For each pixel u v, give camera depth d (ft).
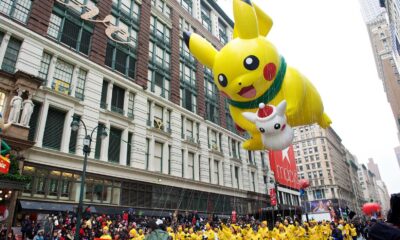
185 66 132.26
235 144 148.87
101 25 91.86
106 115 84.89
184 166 110.01
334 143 398.21
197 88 134.00
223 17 184.03
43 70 73.36
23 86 63.41
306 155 364.79
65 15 82.64
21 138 59.82
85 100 79.82
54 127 71.82
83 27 86.94
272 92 25.04
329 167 347.15
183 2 150.30
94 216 68.39
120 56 97.50
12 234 55.06
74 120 53.36
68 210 65.77
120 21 102.01
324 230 58.70
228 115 153.38
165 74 116.16
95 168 76.48
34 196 62.95
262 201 149.79
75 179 71.20
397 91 359.05
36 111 69.05
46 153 66.59
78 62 80.94
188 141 114.32
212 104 143.13
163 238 18.74
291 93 24.71
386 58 376.68
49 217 59.88
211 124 133.49
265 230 45.98
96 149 79.77
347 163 463.01
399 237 8.83
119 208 78.74
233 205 129.08
